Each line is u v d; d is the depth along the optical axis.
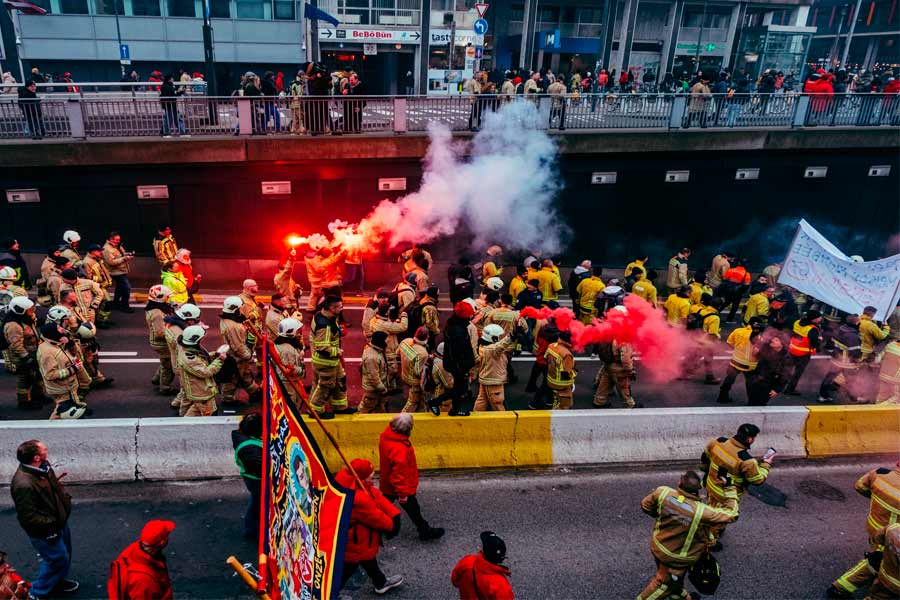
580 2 39.16
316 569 3.16
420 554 7.00
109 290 14.96
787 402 11.69
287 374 4.03
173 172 15.63
